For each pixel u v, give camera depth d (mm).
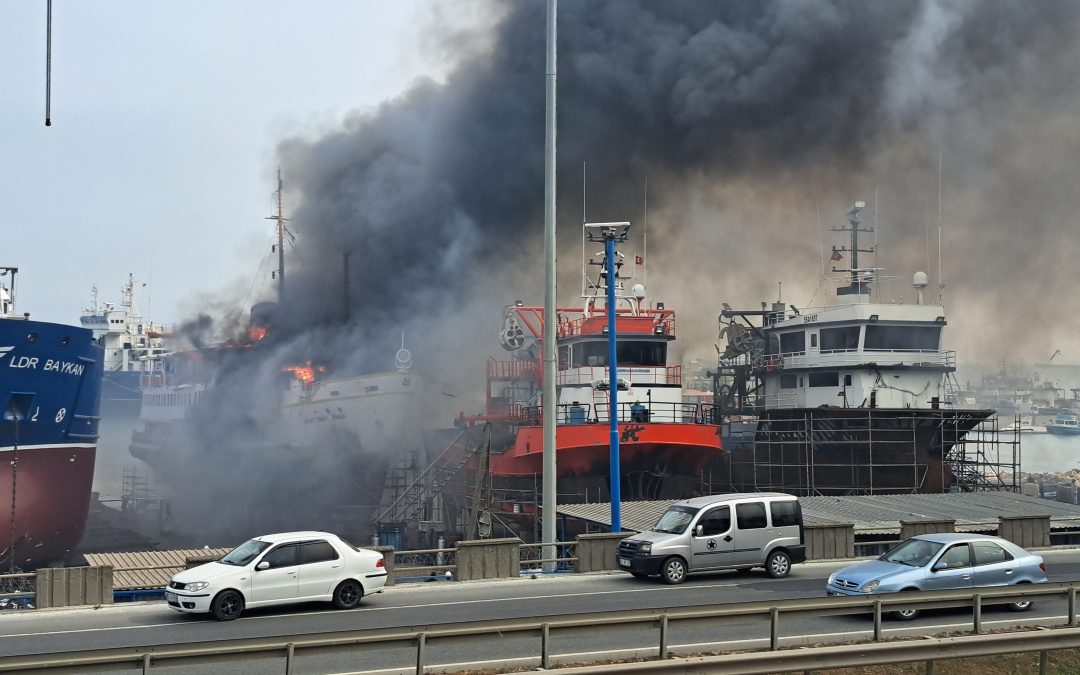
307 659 18891
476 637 16078
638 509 41688
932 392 64375
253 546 23828
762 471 66375
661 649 16828
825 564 31828
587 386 57250
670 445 54531
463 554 28859
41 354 45938
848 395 64188
